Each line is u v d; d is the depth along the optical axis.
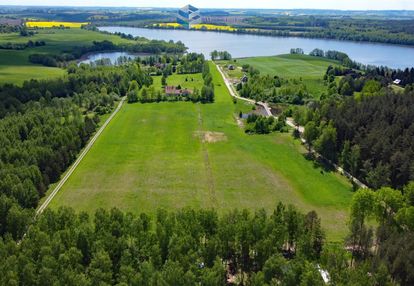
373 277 51.53
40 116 120.69
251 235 58.59
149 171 98.44
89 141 119.62
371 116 105.06
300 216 62.94
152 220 75.88
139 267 54.72
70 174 97.25
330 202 83.44
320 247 63.12
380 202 68.81
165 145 116.00
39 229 58.84
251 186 90.44
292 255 63.56
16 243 61.41
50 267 51.09
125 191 88.31
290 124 135.88
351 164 94.12
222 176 95.38
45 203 83.44
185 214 63.28
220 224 60.91
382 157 88.81
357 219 66.31
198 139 120.88
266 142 118.25
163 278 50.16
